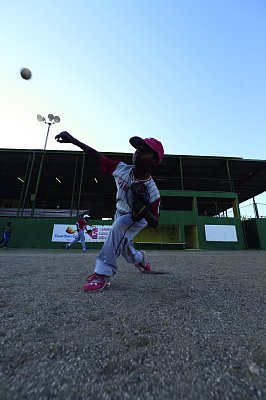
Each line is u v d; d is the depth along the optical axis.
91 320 1.13
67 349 0.84
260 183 20.83
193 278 2.28
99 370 0.71
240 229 15.34
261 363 0.76
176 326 1.07
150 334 0.98
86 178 19.92
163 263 3.78
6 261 4.04
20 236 13.47
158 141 1.75
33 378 0.66
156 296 1.57
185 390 0.62
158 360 0.77
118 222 1.82
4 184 21.94
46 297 1.53
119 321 1.12
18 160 16.80
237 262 4.11
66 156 16.08
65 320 1.12
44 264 3.58
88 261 4.14
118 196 1.93
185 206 21.59
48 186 22.09
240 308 1.35
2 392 0.60
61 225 13.70
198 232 15.09
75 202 24.92
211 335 0.98
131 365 0.74
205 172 18.67
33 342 0.89
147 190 1.70
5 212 16.42
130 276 2.33
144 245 14.98
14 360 0.76
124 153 15.95
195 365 0.75
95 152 2.07
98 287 1.69
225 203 17.52
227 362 0.76
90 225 13.70
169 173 18.94
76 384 0.64
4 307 1.32
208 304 1.41
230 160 16.52
